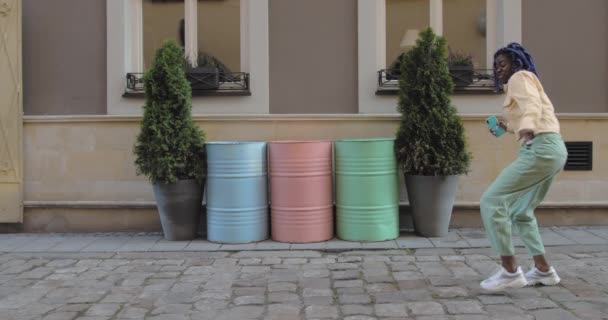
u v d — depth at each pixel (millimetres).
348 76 6145
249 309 3652
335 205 5699
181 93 5449
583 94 6121
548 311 3494
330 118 6059
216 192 5488
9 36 6051
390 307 3643
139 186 6125
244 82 6238
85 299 3902
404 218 6051
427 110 5402
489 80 6230
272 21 6148
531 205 3961
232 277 4395
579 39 6102
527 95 3557
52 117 6105
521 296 3801
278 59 6145
